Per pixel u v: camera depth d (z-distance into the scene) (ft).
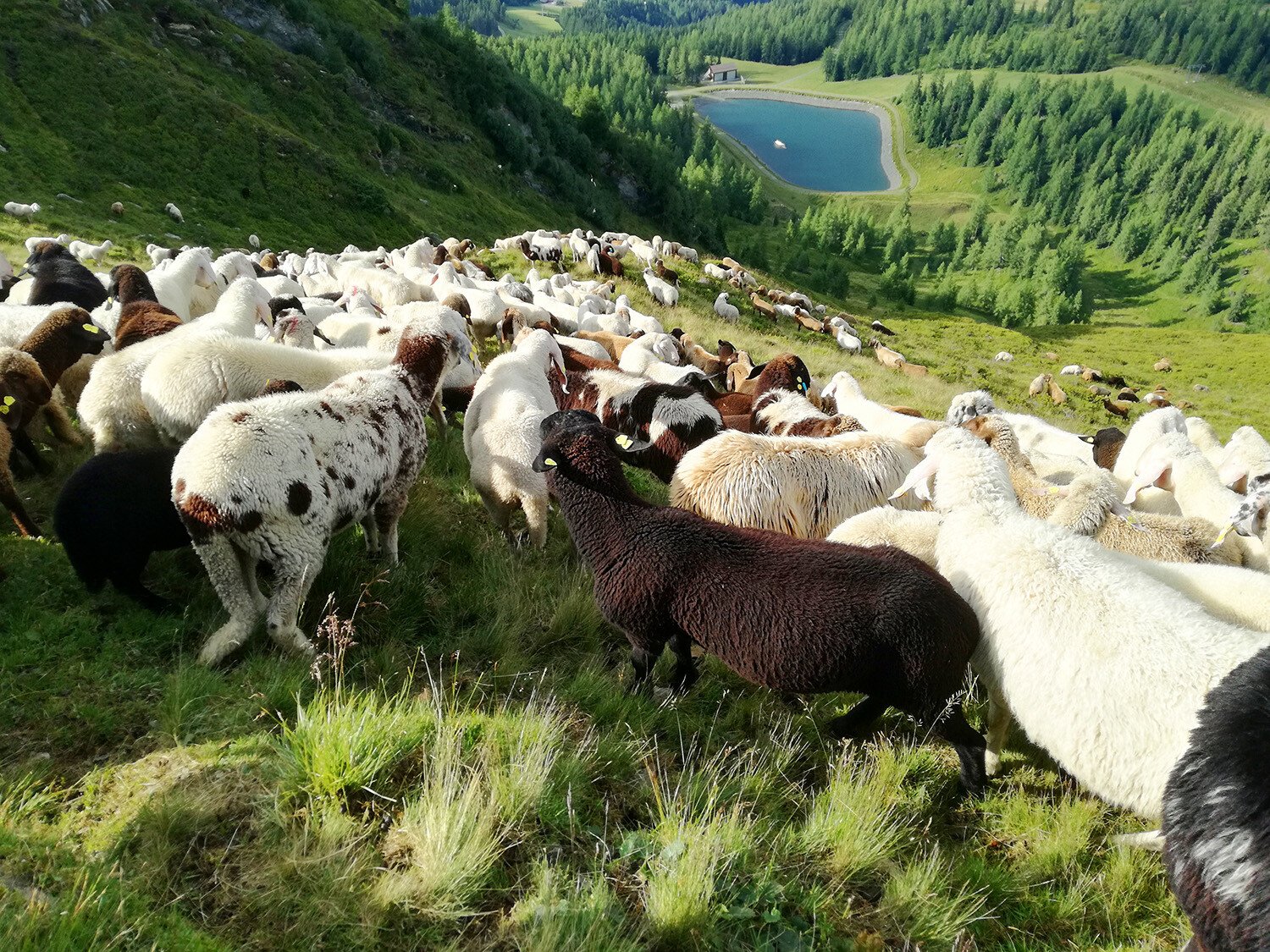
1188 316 391.24
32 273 38.40
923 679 14.05
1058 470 27.58
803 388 34.50
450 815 11.44
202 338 21.27
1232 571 16.24
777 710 16.76
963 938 12.04
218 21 200.23
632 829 12.91
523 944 10.47
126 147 139.64
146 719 13.23
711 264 114.52
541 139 288.51
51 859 10.30
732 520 20.83
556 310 59.26
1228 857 8.99
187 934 9.53
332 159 167.12
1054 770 15.87
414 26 280.31
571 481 16.61
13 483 17.67
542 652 17.98
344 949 10.11
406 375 19.61
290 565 15.42
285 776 12.12
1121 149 589.32
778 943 11.20
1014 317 347.77
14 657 13.76
